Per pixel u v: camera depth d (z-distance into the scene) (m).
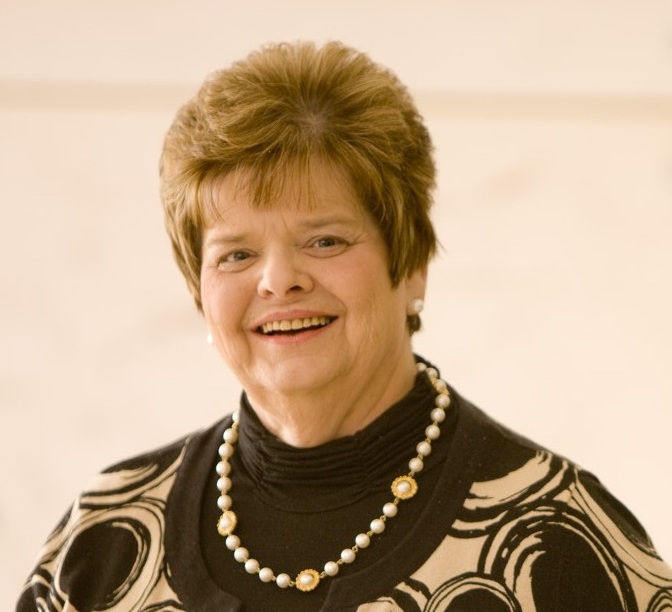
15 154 6.11
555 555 2.79
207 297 2.97
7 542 6.08
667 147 6.04
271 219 2.84
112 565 3.12
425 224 3.02
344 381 2.94
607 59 6.02
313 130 2.82
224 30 6.07
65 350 6.14
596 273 6.07
